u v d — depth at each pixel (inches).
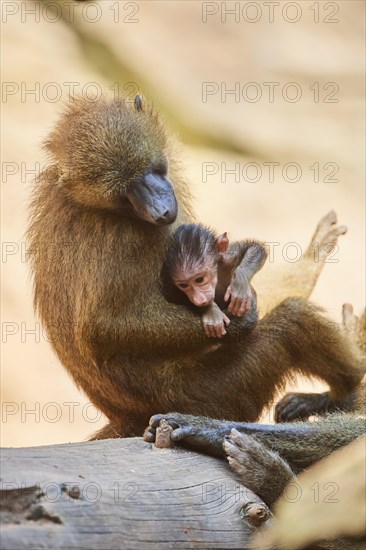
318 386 860.0
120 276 448.5
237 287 464.8
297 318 479.2
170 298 464.8
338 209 1300.4
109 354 452.8
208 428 410.3
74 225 466.0
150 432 408.2
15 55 1353.3
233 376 468.8
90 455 376.5
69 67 1376.7
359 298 1142.3
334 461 410.3
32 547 315.9
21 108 1248.8
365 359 518.3
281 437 436.5
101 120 484.1
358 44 1691.7
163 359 459.8
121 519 343.6
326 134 1475.1
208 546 360.2
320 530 382.0
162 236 472.7
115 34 1505.9
